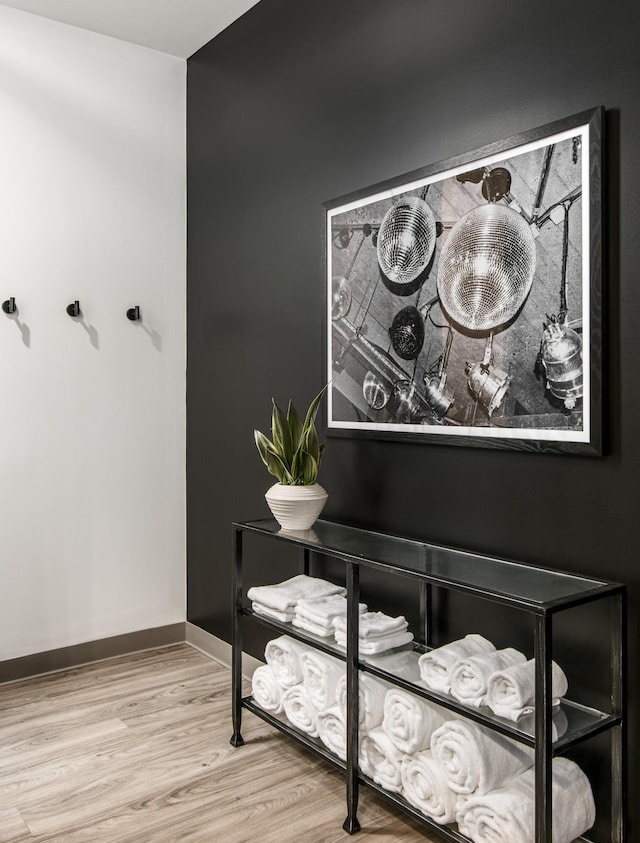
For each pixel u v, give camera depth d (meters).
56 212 2.81
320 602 2.06
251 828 1.80
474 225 1.84
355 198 2.21
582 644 1.65
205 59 3.01
